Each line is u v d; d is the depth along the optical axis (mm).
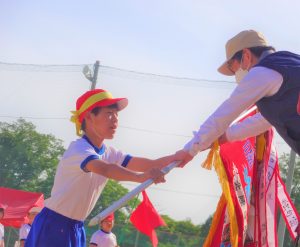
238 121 3857
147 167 4031
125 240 16578
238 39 3637
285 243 16344
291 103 3172
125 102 4004
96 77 15984
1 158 21141
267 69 3236
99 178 3902
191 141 3508
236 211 3840
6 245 18391
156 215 9094
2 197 13156
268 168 4031
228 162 3881
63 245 3857
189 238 16422
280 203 4211
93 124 3932
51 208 3895
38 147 21344
